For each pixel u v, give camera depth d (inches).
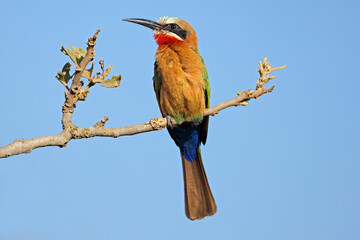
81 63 361.7
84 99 375.2
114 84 390.0
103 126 380.2
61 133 358.0
